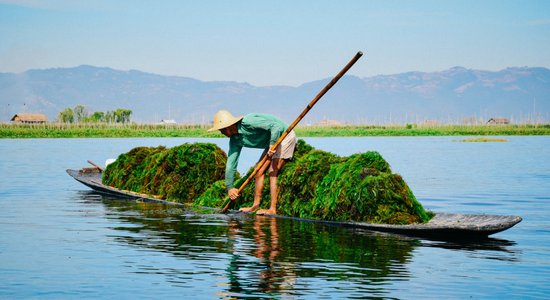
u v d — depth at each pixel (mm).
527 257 8172
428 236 9531
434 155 34938
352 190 10984
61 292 6500
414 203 10617
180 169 14125
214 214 11852
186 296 6371
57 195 15234
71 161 28875
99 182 16266
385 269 7473
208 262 7762
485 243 9133
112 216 11555
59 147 44594
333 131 93750
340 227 10430
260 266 7566
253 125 11383
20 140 62281
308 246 8789
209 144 14328
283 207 11914
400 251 8523
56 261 7801
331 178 11422
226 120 11359
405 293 6504
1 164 26719
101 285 6750
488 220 10016
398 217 10508
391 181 10766
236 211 12219
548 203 13984
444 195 15531
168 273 7227
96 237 9367
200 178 14000
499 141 60500
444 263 7797
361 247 8727
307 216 11461
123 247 8641
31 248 8578
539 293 6543
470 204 13805
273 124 11398
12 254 8195
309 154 12242
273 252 8359
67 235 9539
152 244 8859
